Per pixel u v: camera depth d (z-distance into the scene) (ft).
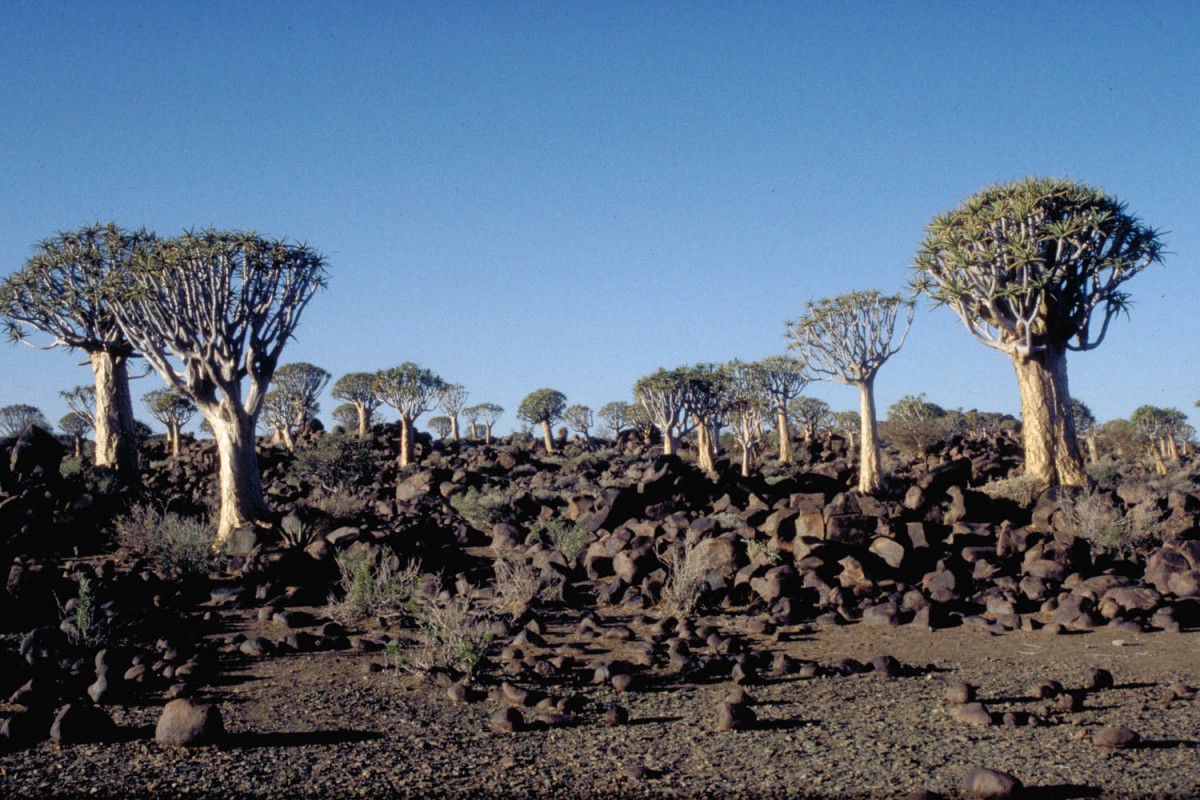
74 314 65.82
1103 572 37.32
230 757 15.74
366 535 44.19
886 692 21.59
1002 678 23.04
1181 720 18.49
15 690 20.16
